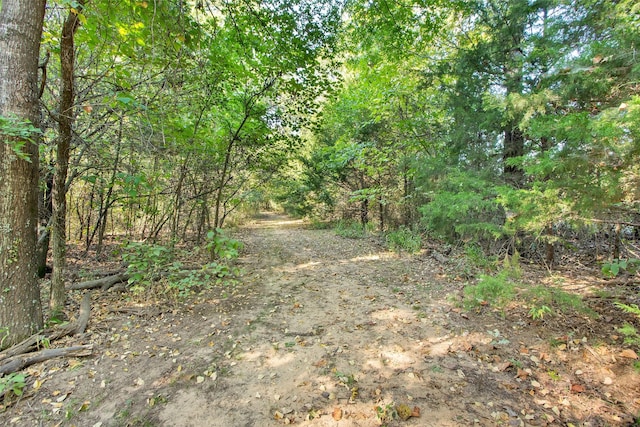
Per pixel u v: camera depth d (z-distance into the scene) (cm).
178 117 547
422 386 253
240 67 605
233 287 533
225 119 712
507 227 345
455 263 638
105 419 220
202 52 506
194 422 218
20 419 217
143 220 895
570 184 270
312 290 518
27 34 282
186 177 756
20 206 292
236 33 554
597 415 215
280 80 652
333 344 328
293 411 229
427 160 679
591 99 370
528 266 585
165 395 247
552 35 455
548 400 232
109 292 475
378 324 375
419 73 695
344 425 214
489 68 584
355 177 1288
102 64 470
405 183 1009
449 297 406
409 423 213
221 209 1248
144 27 373
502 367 275
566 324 340
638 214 340
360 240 1045
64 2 272
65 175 366
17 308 292
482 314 384
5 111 271
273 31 562
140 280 471
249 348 322
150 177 557
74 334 333
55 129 419
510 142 576
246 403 238
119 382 262
